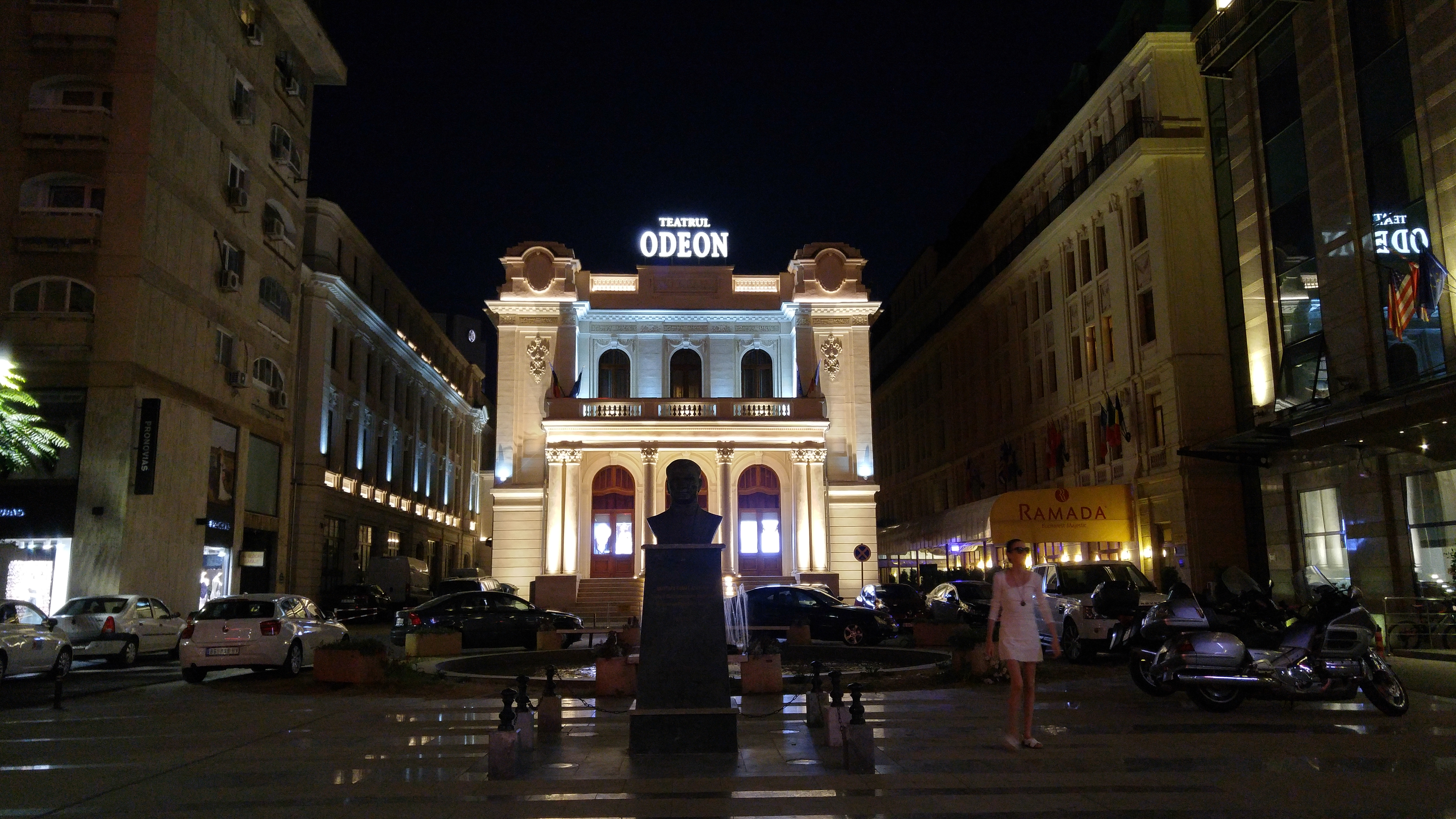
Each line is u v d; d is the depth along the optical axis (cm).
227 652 1719
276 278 3456
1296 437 2216
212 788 815
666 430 3778
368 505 4916
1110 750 933
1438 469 2031
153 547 2594
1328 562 2414
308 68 3781
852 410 4012
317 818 709
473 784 813
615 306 4094
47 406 2495
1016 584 962
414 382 5962
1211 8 2844
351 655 1575
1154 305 3105
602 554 3750
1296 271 2519
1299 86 2467
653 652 940
